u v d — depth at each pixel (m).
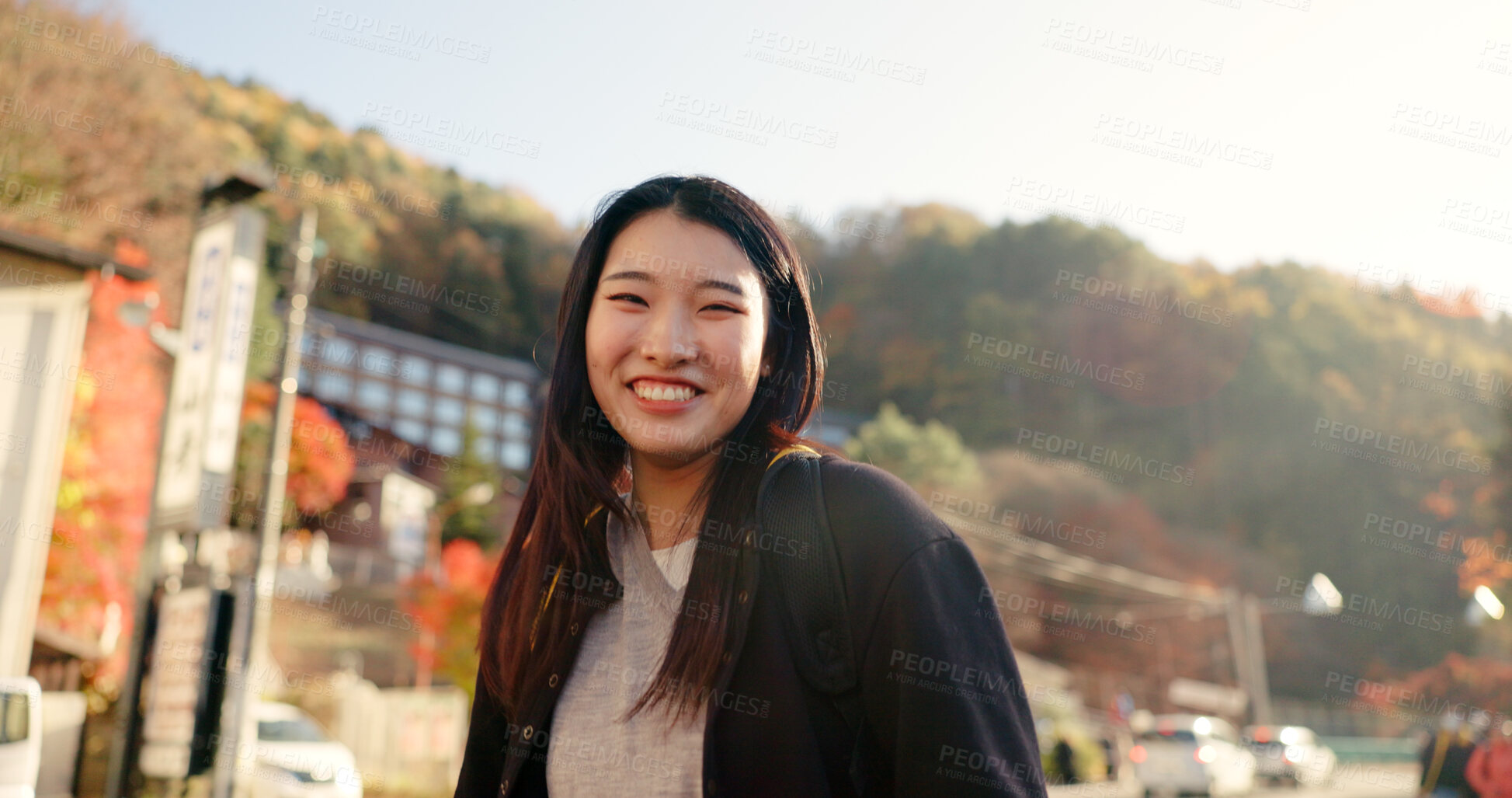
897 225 44.78
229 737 7.09
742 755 0.90
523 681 1.09
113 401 12.95
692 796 0.94
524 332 28.58
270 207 22.20
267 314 19.92
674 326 1.01
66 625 12.20
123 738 7.07
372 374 24.62
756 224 1.07
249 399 17.84
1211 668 31.14
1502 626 31.77
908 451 29.73
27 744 5.82
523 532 1.18
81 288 10.44
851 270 42.75
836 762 0.90
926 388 40.25
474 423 22.67
